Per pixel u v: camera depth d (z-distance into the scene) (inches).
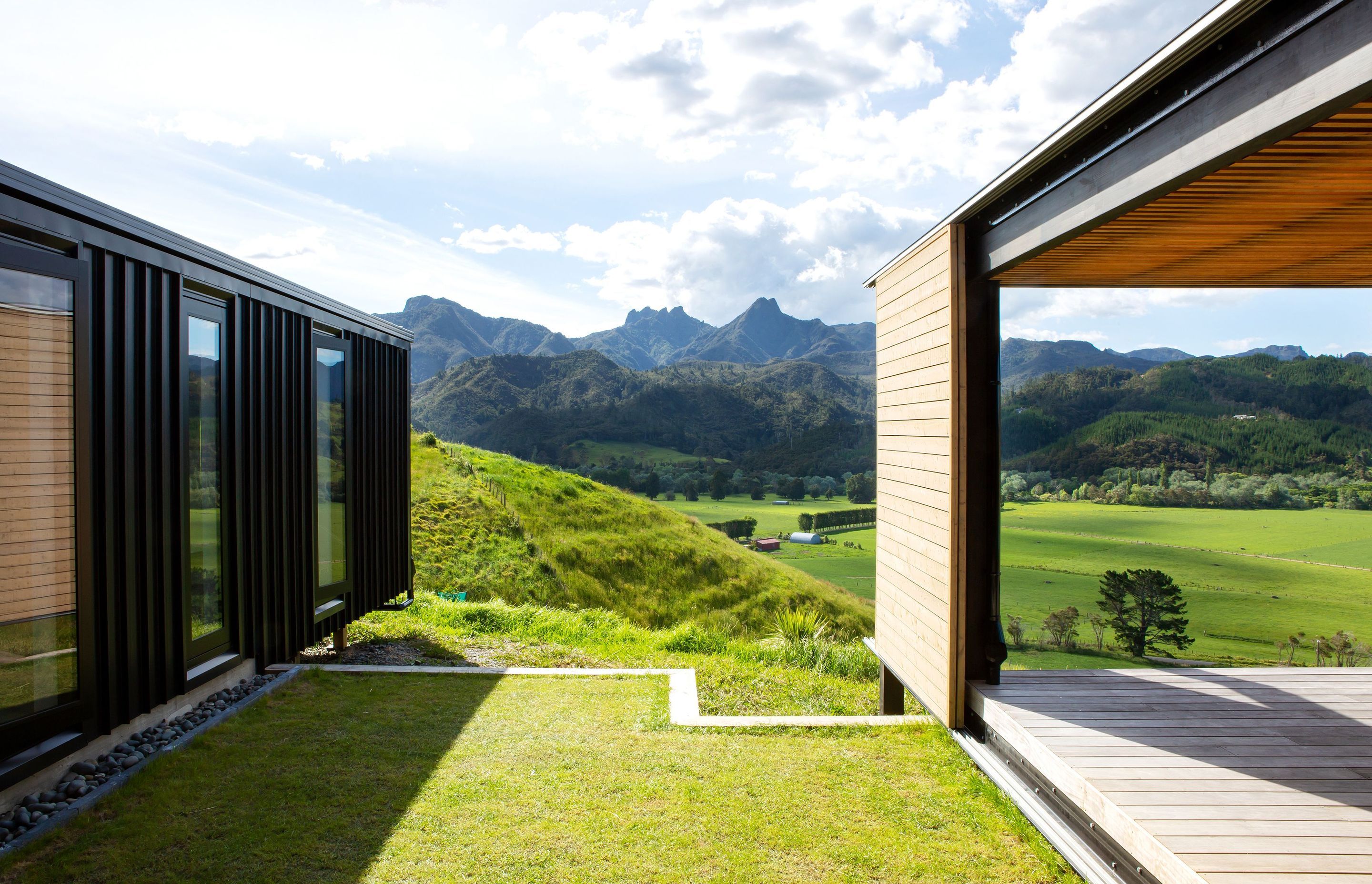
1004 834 119.6
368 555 247.4
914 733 166.4
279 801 124.8
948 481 141.9
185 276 152.6
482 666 226.7
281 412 195.2
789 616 330.6
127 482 136.0
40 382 119.5
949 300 139.3
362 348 242.4
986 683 145.0
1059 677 151.7
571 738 160.2
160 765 133.8
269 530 191.0
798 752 154.2
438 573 729.0
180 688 152.6
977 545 144.1
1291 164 88.0
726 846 114.0
